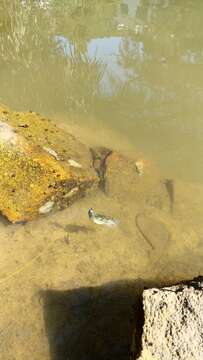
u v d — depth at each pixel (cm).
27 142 85
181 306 54
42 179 81
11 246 78
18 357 63
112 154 97
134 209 90
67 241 81
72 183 84
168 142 115
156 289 57
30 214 81
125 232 84
